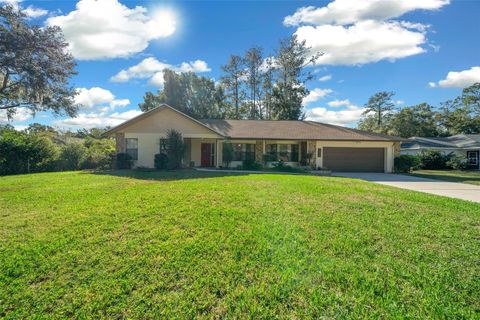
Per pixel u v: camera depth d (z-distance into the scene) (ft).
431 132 134.00
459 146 87.25
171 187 29.86
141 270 10.76
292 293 9.25
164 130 59.00
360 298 8.93
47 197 24.32
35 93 70.54
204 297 9.06
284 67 110.01
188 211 19.13
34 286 9.70
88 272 10.62
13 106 73.67
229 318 8.04
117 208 19.89
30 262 11.39
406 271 10.85
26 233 14.78
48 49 67.82
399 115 139.64
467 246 13.58
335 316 8.05
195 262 11.45
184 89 98.48
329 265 11.23
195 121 59.06
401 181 45.88
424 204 23.25
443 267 11.27
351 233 15.16
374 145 63.77
